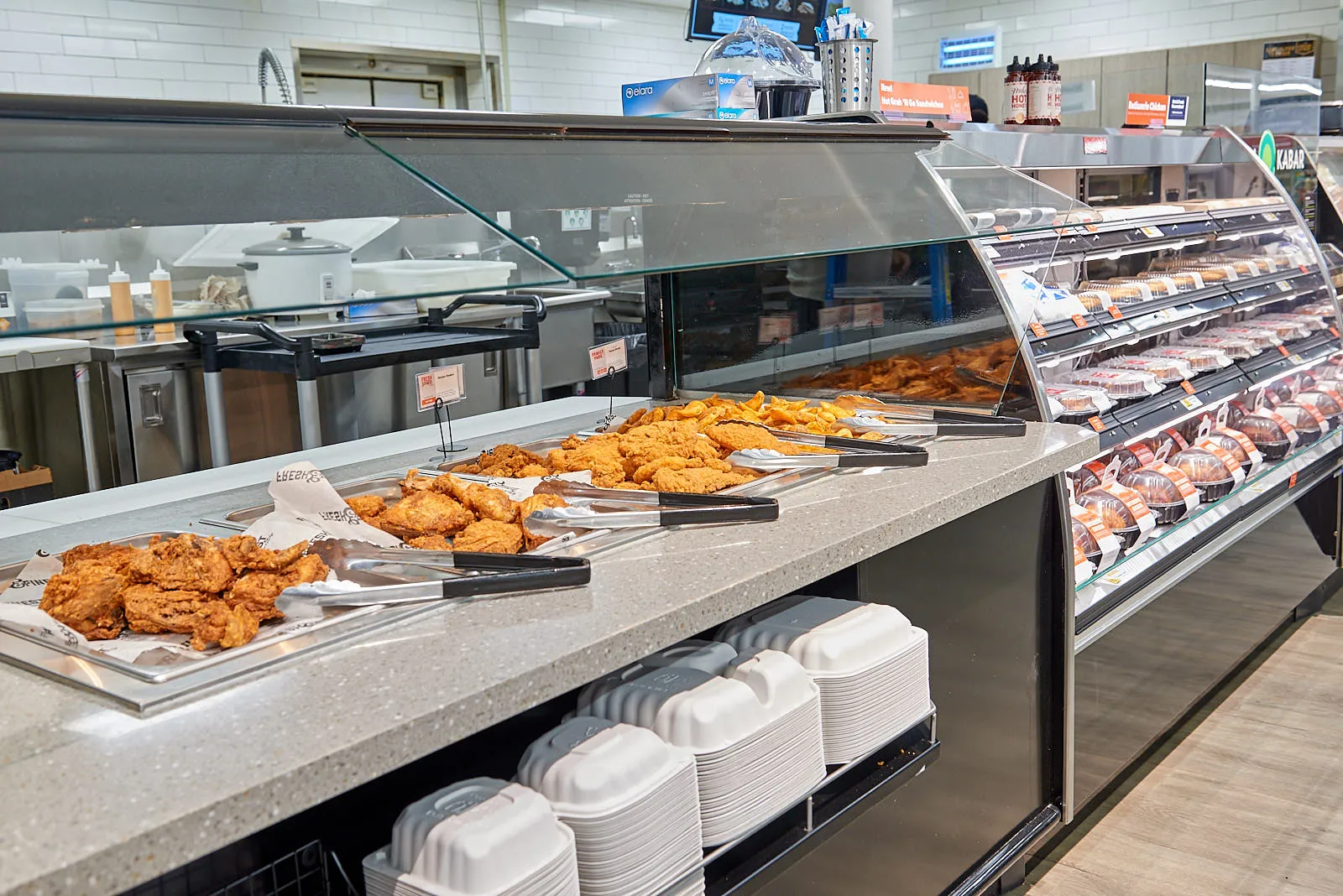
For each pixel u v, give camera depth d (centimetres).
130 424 411
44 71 585
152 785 105
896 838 206
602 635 138
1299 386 405
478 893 126
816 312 279
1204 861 254
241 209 136
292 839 146
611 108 886
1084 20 938
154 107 144
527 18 812
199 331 411
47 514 210
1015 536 236
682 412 255
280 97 686
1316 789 283
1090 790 268
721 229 182
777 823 174
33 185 123
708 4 387
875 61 427
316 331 436
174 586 146
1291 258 400
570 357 589
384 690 124
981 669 230
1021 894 244
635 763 145
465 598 151
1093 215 278
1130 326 301
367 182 153
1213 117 429
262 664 130
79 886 93
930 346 264
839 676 181
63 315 104
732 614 156
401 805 160
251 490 224
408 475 211
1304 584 383
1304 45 796
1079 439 240
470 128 172
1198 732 318
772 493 202
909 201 236
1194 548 312
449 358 515
